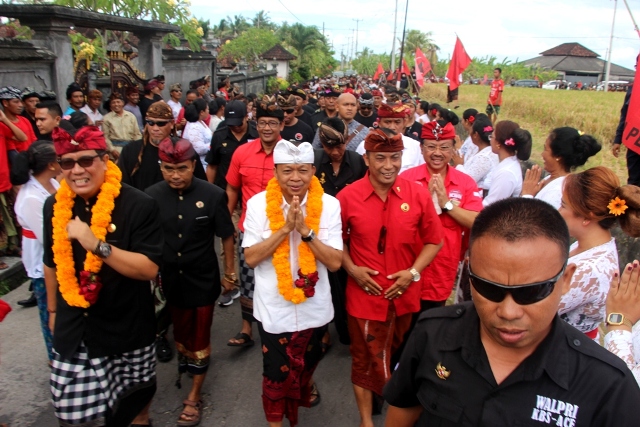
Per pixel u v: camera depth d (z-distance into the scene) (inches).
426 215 127.6
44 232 113.9
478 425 58.2
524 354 57.6
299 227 115.6
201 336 139.3
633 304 77.0
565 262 54.6
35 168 141.5
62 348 107.9
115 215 109.2
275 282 121.9
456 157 249.9
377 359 128.4
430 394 62.2
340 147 162.4
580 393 55.0
